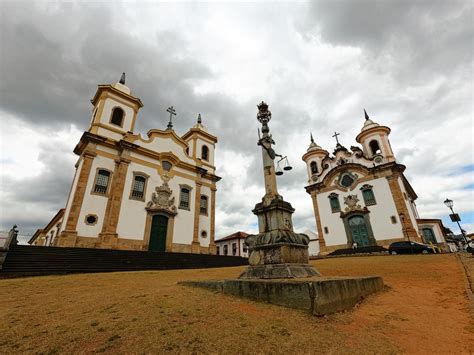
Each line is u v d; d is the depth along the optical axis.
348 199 25.25
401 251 17.97
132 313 3.75
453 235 45.94
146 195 19.12
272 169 7.58
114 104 21.03
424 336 3.03
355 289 4.71
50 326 3.23
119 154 19.11
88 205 16.17
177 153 23.05
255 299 4.41
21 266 9.84
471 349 2.64
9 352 2.51
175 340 2.80
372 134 26.59
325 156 31.06
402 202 22.17
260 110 8.75
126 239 16.83
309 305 3.67
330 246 25.44
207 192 24.78
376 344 2.75
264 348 2.62
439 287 6.22
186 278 7.95
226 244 44.12
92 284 6.70
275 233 6.11
